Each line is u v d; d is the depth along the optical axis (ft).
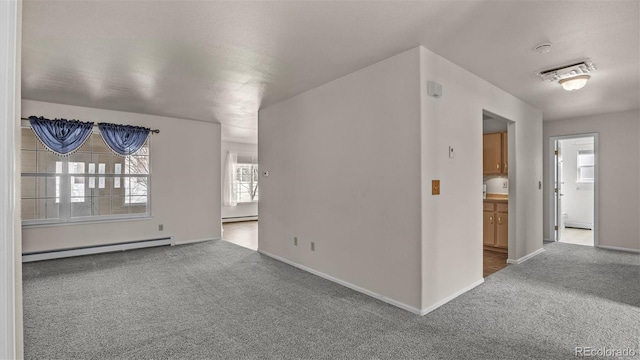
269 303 9.80
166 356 6.98
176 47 9.00
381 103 9.98
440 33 8.20
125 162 17.29
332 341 7.55
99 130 16.08
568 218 25.09
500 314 8.95
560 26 7.84
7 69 1.73
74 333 7.97
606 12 7.20
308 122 13.05
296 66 10.44
